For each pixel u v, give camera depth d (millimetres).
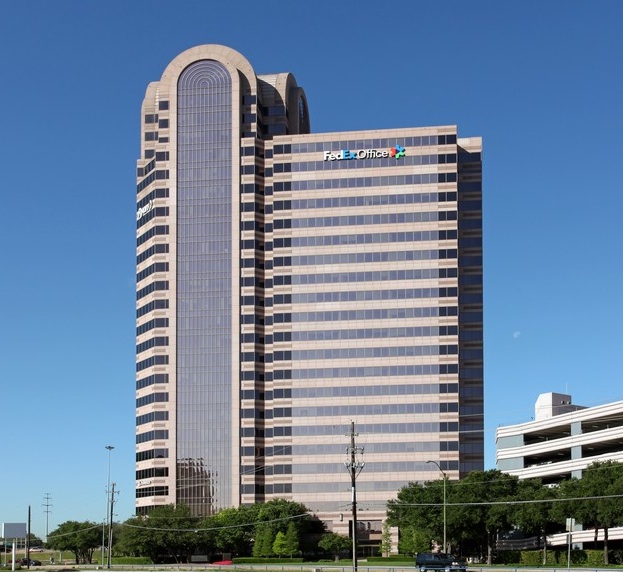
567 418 178375
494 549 166125
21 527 190125
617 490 133000
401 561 159750
